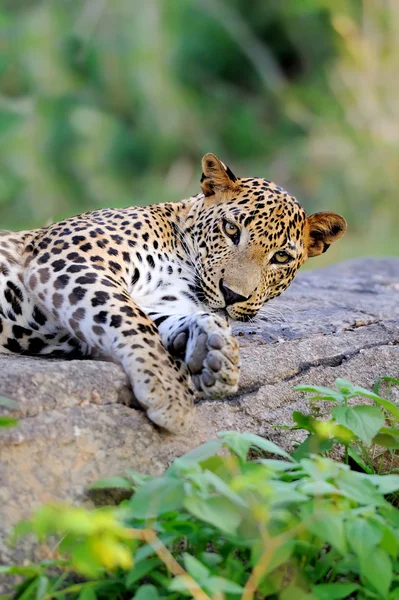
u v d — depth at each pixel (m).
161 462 6.81
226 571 5.67
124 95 27.75
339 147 26.70
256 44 30.08
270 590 5.68
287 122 28.98
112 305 7.26
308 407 7.99
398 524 6.03
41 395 6.55
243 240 8.27
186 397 6.84
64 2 27.92
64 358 8.05
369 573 5.38
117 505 6.50
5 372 6.61
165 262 8.30
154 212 8.56
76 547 5.28
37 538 6.02
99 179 26.09
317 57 29.94
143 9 28.17
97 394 6.77
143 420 6.86
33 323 7.86
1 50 26.75
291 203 8.66
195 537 5.93
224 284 8.14
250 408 7.70
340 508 5.73
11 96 26.73
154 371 6.80
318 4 28.53
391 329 9.42
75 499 6.34
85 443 6.55
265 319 9.46
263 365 8.08
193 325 6.91
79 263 7.65
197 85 29.67
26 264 7.97
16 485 6.16
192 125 28.12
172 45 28.67
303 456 6.96
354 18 28.17
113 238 7.99
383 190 25.86
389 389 8.39
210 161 8.61
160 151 27.33
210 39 29.72
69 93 27.03
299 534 5.79
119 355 6.96
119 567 5.84
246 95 30.22
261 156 28.41
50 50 27.05
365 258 14.48
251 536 5.60
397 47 27.06
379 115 26.70
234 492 5.43
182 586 5.09
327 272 13.33
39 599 5.40
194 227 8.60
